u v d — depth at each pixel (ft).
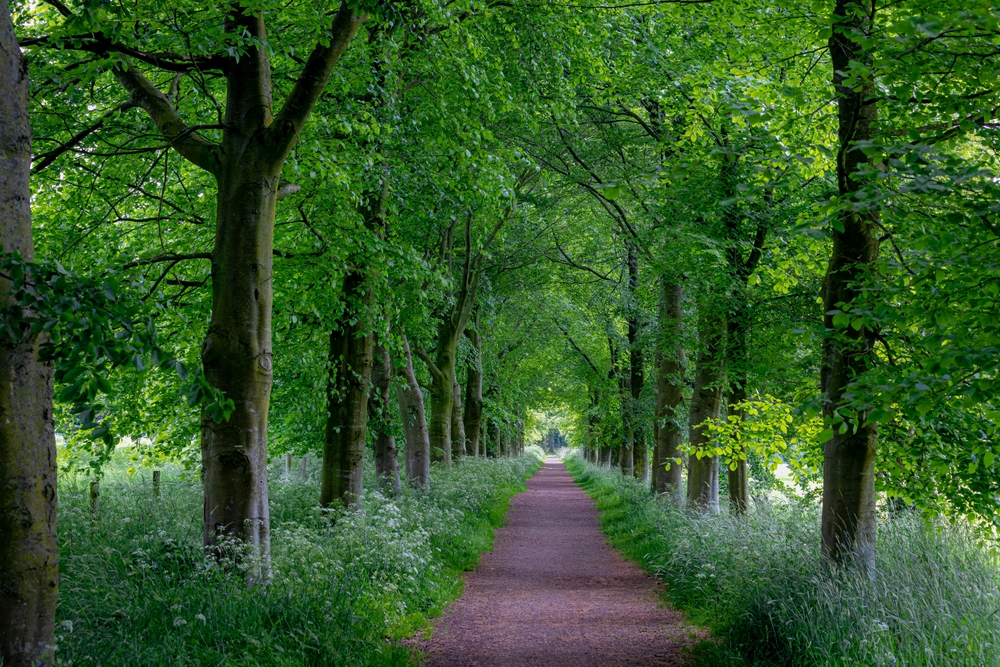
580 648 25.59
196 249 39.88
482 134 39.73
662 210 44.70
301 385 49.11
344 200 37.45
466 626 28.76
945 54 19.33
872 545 23.84
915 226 20.61
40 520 13.38
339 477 42.34
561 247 87.04
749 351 44.98
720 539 34.63
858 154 23.24
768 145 22.65
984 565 24.98
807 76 32.71
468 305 81.87
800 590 23.29
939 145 20.89
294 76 36.14
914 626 19.65
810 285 41.78
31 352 13.34
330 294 39.29
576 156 63.00
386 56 37.06
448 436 81.82
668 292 57.57
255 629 20.35
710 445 36.96
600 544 54.85
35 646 13.26
